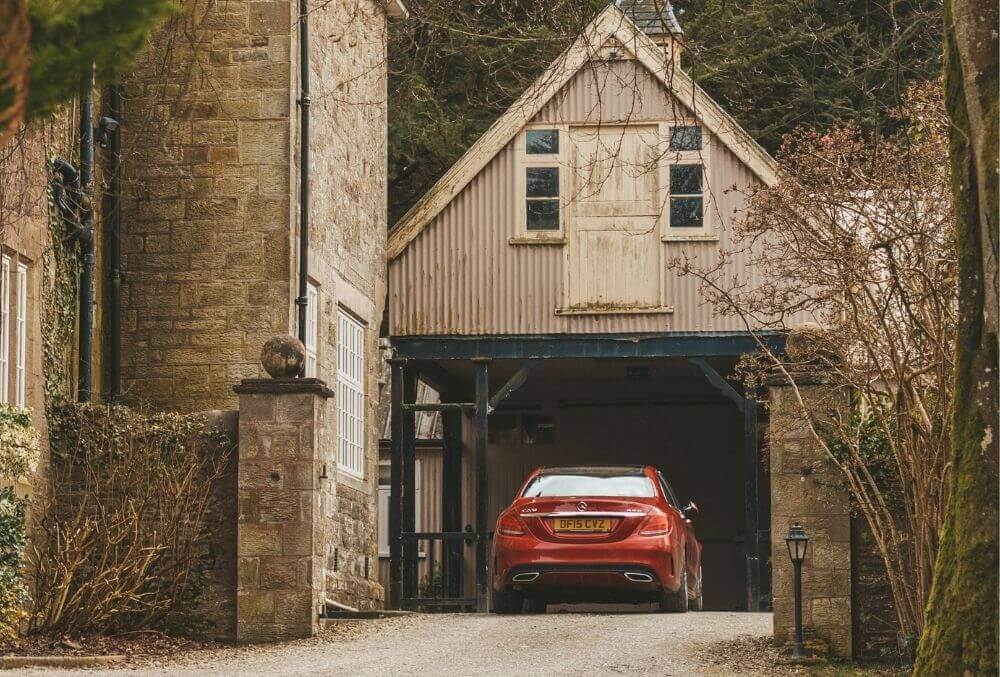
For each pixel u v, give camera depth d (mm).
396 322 20125
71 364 15062
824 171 12789
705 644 12336
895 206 12156
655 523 14781
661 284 19734
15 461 12352
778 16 22641
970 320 8156
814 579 12016
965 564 8070
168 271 16219
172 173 16297
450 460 23125
